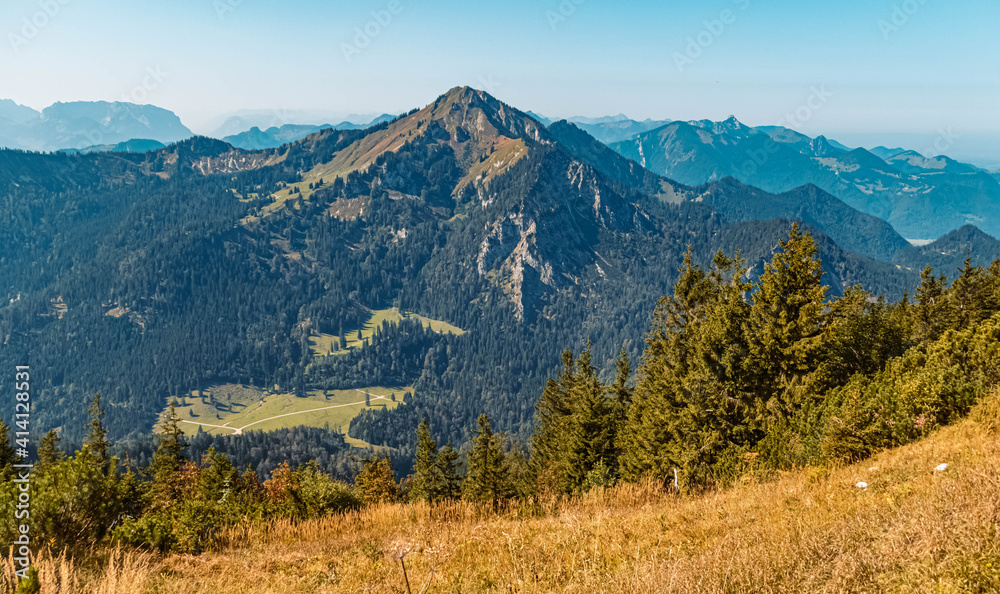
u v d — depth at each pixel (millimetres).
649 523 12445
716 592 6305
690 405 30812
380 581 10367
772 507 11812
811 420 21875
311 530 17922
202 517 16938
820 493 12344
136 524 13641
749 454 23906
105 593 9148
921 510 7602
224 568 12234
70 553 10938
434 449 58062
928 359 21641
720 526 10812
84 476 12117
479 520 17656
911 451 14953
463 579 9430
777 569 6656
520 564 9672
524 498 20656
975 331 21578
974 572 5441
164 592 9898
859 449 18188
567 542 11297
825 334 28969
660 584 6828
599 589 7410
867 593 5727
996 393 17125
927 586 5512
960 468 10289
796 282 30188
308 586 10516
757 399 28578
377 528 17594
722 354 31266
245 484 44656
